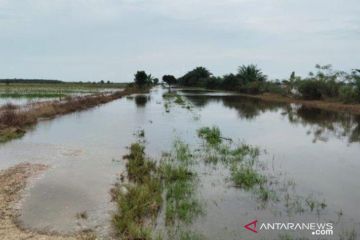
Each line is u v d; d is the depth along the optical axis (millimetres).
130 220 7680
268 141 18516
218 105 42562
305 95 47938
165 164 12430
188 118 28469
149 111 33656
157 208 8688
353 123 26172
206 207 8891
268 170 12594
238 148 15914
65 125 22812
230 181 11102
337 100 42406
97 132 20203
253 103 46188
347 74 43250
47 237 7070
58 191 9711
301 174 12133
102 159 13469
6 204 8672
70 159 13375
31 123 22844
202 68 115812
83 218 8008
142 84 83688
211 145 16641
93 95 48250
